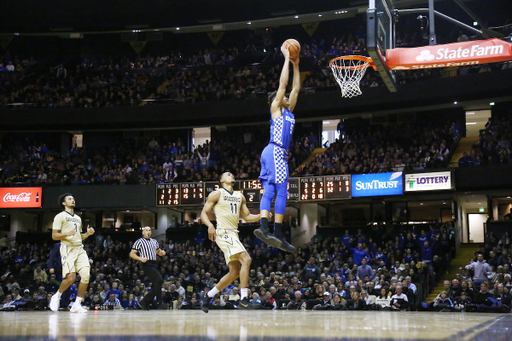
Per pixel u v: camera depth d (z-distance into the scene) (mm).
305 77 30047
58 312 9422
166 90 31266
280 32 34125
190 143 33000
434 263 21453
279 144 7367
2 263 25344
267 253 24031
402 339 2777
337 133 34812
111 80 32938
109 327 3965
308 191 25531
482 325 3953
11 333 3365
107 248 26141
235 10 32094
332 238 25734
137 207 27812
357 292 15562
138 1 31609
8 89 32156
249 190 25875
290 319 5406
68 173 29359
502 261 18859
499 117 27953
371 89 27062
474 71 25953
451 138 26891
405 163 25438
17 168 30094
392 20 14258
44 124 30750
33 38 35312
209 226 7691
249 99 29125
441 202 27266
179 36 35719
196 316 6629
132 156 31109
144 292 18906
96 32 34281
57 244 10047
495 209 27031
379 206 28297
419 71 26828
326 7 30891
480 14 29203
